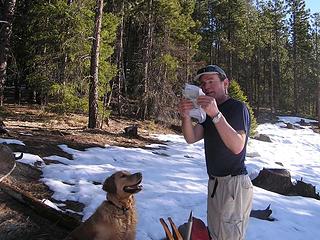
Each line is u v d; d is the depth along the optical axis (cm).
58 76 1823
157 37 2816
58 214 628
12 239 581
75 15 1838
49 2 1914
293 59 6153
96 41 1684
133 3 2698
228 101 395
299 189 1116
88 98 1822
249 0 5375
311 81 6297
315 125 4169
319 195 1169
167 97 2619
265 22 5441
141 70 2731
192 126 404
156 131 2245
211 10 4656
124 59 3481
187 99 383
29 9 2055
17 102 2484
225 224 398
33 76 1822
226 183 398
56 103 1800
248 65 5769
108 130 1847
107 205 452
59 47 1844
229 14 4609
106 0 2608
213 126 400
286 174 1141
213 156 403
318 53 6456
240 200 397
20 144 1110
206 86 405
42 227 614
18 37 2192
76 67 1822
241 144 365
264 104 5781
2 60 1694
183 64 2859
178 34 2892
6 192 680
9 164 772
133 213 466
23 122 1664
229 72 4784
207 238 428
